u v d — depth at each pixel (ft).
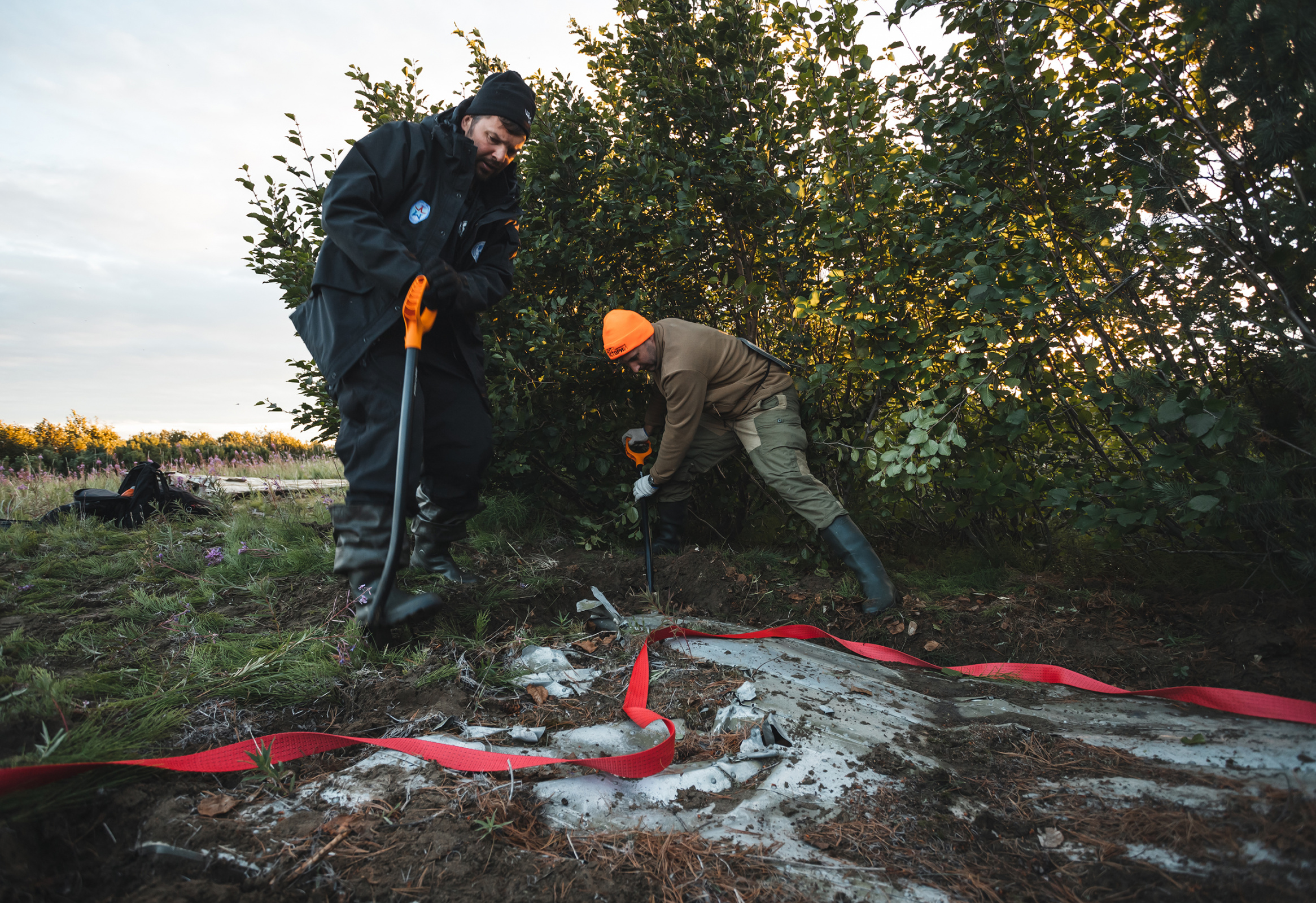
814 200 11.53
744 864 4.60
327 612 8.51
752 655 8.04
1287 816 4.55
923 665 8.47
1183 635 8.39
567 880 4.39
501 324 12.62
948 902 4.27
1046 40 9.02
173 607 8.58
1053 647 8.63
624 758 5.44
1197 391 8.13
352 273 7.62
